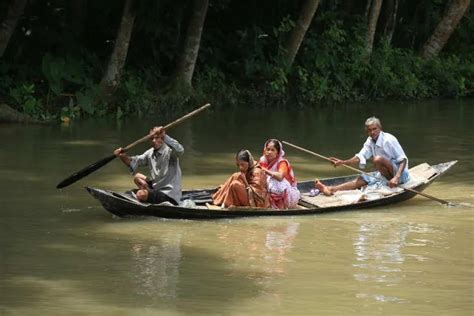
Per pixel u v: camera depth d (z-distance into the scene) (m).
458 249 14.76
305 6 37.16
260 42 37.66
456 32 48.47
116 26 35.12
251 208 16.59
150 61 35.69
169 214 16.30
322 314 11.47
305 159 23.55
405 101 41.12
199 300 11.95
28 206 17.23
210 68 36.19
